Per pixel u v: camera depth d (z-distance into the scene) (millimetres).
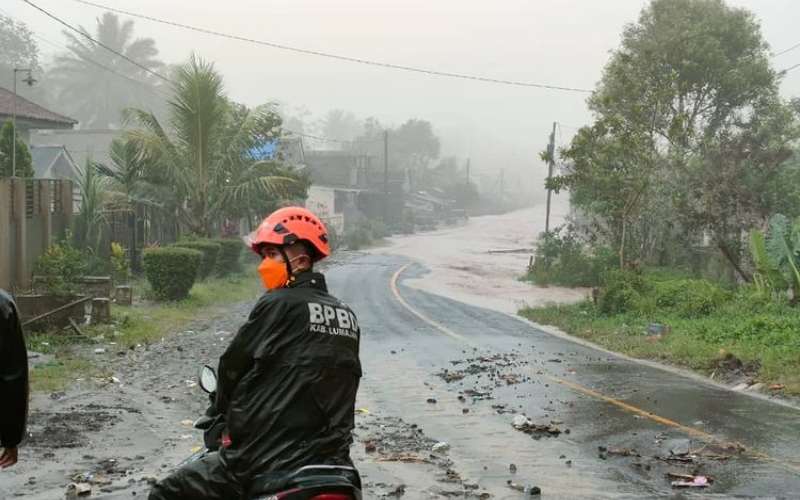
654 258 36156
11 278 19188
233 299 26234
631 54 40250
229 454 4047
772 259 22750
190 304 23266
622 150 26359
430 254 59844
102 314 17750
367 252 61062
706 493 7762
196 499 4188
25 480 7512
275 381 3949
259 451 3922
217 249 29984
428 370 15125
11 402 4309
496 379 14289
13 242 19312
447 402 12211
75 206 34719
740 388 13758
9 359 4277
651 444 9773
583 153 26969
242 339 3998
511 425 10727
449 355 17031
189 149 30328
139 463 8250
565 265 39125
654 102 28531
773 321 18406
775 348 16203
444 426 10617
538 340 19875
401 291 32344
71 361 13977
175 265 23438
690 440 9938
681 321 21312
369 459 8875
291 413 3914
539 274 39188
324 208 75062
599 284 36844
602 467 8711
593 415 11422
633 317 23141
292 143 73375
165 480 4309
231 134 32281
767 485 8047
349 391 4102
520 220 117312
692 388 13664
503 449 9430
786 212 29766
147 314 20547
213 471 4145
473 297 31906
